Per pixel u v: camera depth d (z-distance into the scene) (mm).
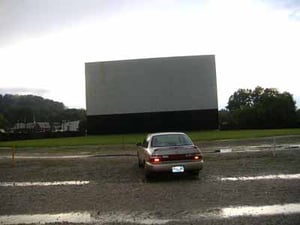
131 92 54312
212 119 53500
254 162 16688
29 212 8906
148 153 12859
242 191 10367
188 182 12266
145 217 8078
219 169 15008
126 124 54469
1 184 13359
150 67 54031
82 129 75688
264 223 7230
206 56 53469
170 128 53969
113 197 10273
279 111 76125
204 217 7871
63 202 9867
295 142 27844
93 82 54625
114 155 23250
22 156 25953
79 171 16203
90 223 7777
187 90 53719
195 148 12703
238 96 108625
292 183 11281
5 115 116688
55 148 32969
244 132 45344
